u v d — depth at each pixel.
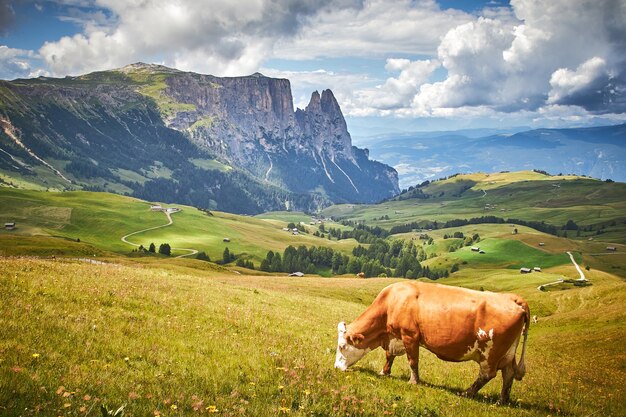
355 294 96.38
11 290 18.16
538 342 56.81
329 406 10.95
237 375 12.50
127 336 14.84
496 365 14.24
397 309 15.23
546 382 20.81
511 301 14.04
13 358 10.68
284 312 32.44
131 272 37.59
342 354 15.95
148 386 10.55
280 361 14.85
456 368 21.47
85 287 22.00
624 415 15.31
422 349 27.56
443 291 14.84
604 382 24.78
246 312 25.86
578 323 72.62
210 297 29.92
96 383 10.16
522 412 13.03
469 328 14.05
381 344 16.08
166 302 22.86
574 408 15.03
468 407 12.67
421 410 11.69
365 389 13.05
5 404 8.37
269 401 10.62
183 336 16.53
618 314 71.38
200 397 10.22
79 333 13.88
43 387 9.27
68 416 8.41
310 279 114.31
